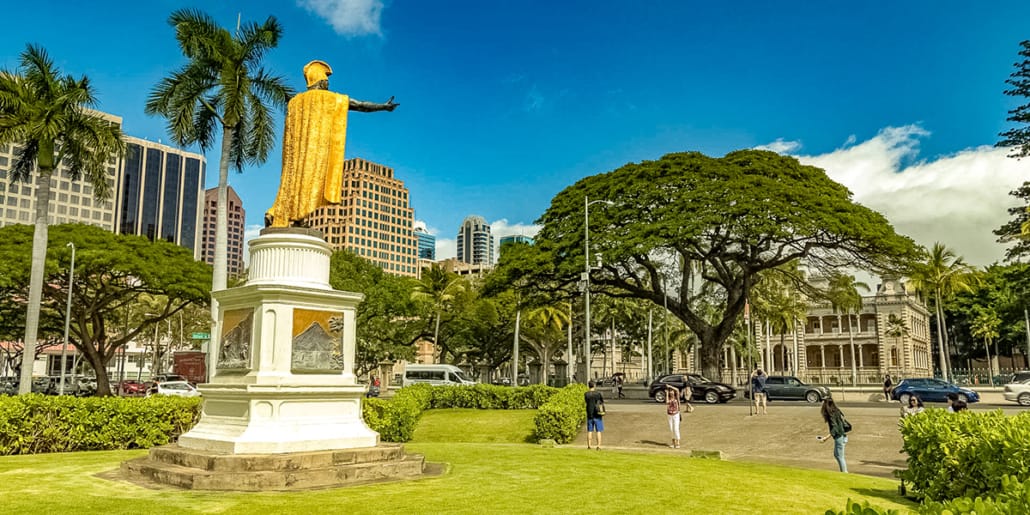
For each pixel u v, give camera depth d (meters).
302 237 11.03
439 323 61.94
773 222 33.97
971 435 9.70
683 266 41.91
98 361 41.66
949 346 92.62
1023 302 42.34
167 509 7.60
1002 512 4.28
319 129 11.63
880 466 17.52
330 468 9.51
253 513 7.46
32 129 24.23
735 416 27.06
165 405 16.73
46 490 8.74
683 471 11.68
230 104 25.62
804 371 83.19
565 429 21.88
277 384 10.09
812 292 45.12
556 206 43.03
